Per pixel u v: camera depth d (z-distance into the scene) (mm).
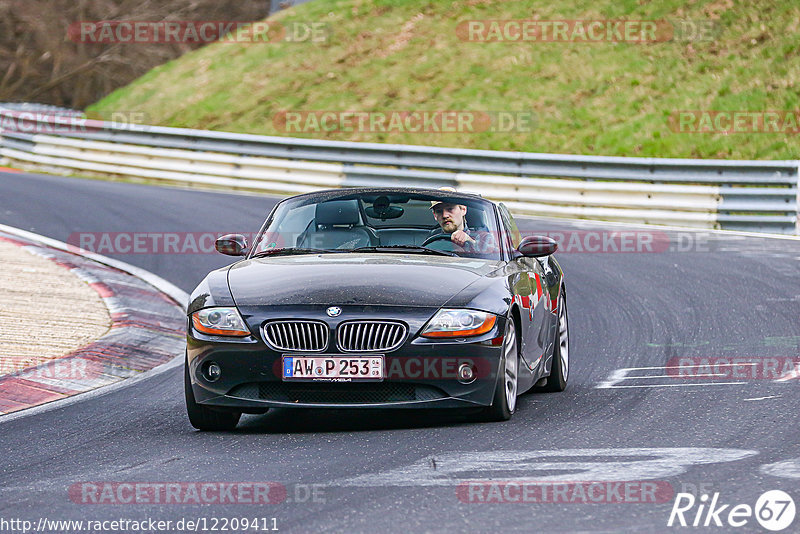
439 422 22141
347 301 21062
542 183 69812
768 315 37438
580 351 32719
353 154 77688
